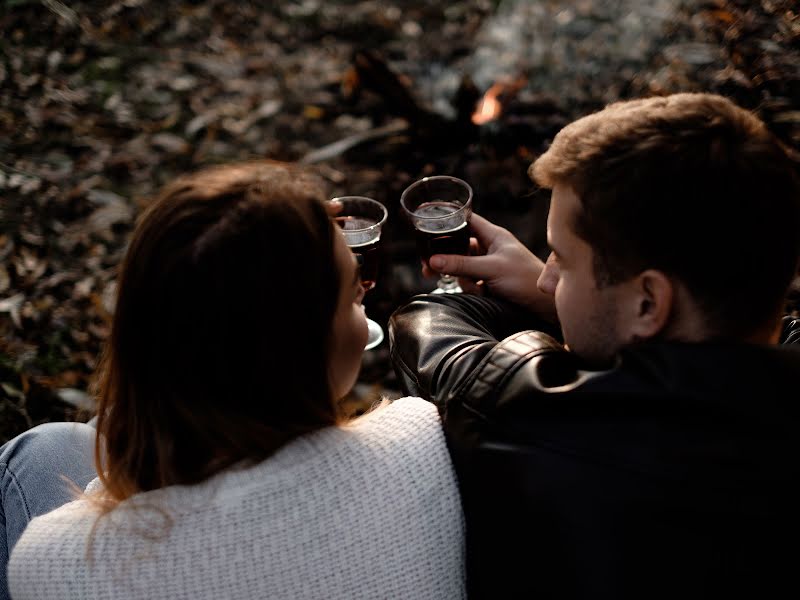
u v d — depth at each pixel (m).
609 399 0.99
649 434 0.97
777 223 1.00
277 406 1.03
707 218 0.98
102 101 3.87
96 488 1.43
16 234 3.16
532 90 3.37
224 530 1.01
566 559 1.00
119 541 1.02
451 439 1.11
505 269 1.73
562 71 3.43
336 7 4.46
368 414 1.16
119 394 1.08
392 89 3.30
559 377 1.07
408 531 1.06
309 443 1.06
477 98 3.24
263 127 3.68
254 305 0.97
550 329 1.76
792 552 0.95
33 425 2.54
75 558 1.03
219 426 1.02
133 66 4.08
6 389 2.62
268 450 1.04
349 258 1.08
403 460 1.08
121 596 1.01
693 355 0.97
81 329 2.81
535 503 1.01
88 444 1.72
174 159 3.54
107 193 3.37
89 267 3.04
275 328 0.98
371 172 3.27
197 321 0.97
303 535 1.02
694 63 3.20
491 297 1.77
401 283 2.77
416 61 3.90
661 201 1.00
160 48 4.21
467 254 1.96
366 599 1.05
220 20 4.41
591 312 1.12
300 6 4.50
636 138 1.02
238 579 1.01
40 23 4.30
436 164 3.19
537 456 1.02
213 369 0.99
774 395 0.94
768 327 1.07
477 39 3.94
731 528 0.94
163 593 1.01
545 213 2.85
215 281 0.96
